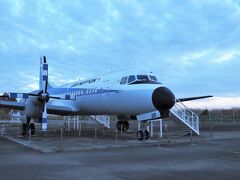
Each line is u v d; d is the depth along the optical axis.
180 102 20.84
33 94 18.83
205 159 10.18
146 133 16.80
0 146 14.53
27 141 16.97
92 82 20.72
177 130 28.23
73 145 14.60
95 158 10.49
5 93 18.55
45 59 20.69
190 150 12.50
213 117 51.25
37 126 39.16
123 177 7.51
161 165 9.09
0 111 51.12
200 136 19.97
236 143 15.33
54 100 24.03
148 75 17.14
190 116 21.30
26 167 8.85
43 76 19.25
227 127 33.75
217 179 7.27
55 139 18.17
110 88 18.19
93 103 19.86
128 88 16.80
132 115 17.47
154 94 15.38
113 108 18.08
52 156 11.03
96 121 30.14
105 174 7.86
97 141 16.69
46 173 8.00
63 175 7.76
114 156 10.94
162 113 15.43
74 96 20.42
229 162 9.58
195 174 7.82
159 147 13.62
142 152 11.97
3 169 8.56
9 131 28.34
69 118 33.56
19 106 20.25
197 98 22.12
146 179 7.30
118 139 17.91
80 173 7.99
